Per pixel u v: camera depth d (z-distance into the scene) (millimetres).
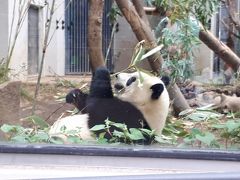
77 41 11602
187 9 7797
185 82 9336
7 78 8250
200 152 1979
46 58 10492
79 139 3564
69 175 1879
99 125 4320
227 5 10688
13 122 5574
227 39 12602
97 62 8508
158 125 4988
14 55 9836
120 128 4297
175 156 1977
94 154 2006
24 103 6566
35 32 10625
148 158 1984
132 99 4918
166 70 7652
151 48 7711
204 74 11680
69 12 12031
